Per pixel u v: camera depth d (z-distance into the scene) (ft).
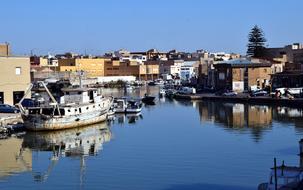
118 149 168.76
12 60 263.08
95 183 124.77
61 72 517.14
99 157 155.63
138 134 203.41
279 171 101.24
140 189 118.93
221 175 130.21
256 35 562.66
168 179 127.03
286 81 416.67
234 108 319.27
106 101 242.99
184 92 434.71
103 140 188.44
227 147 169.78
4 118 207.82
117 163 145.89
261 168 137.08
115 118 264.52
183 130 214.69
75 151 167.12
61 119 208.13
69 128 212.23
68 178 130.21
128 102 310.04
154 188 119.44
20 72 266.57
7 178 131.13
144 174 132.16
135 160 149.59
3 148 173.06
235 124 233.76
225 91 416.87
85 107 221.46
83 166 143.23
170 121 250.78
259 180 124.77
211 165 141.38
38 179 129.80
